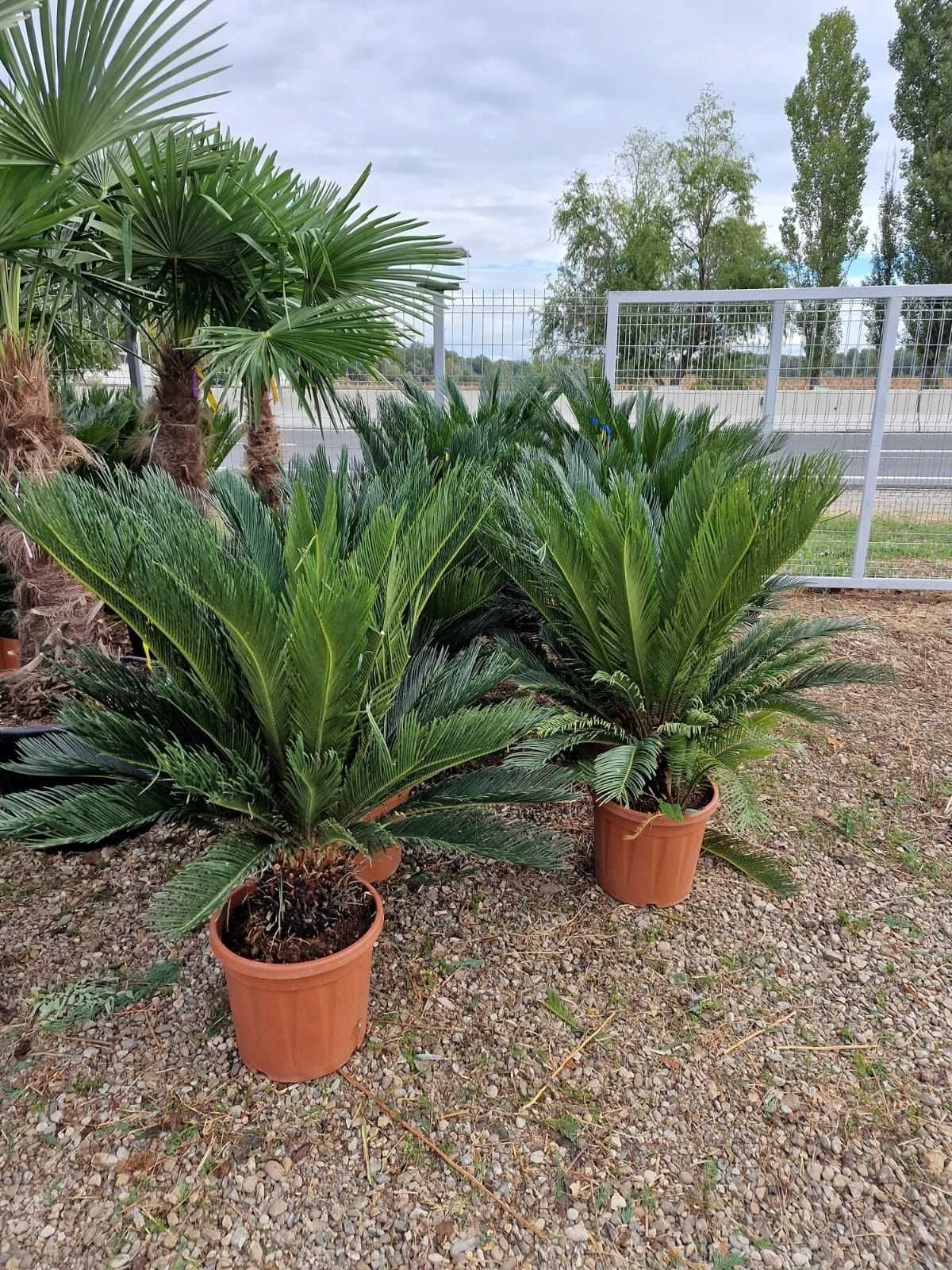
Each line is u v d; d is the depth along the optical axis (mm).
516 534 2559
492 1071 1911
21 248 2646
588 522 2258
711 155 23000
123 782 1888
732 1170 1675
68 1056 1921
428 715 2113
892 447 6074
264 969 1688
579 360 6086
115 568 1578
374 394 5258
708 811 2389
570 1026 2051
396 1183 1629
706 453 2545
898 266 27750
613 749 2270
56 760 1905
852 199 27500
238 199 3164
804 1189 1635
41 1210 1557
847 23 26750
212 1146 1697
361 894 2041
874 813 3123
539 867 1933
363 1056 1942
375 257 3654
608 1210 1585
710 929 2428
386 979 2201
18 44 2330
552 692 2625
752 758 2316
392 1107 1805
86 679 1983
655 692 2418
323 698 1666
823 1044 2008
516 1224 1555
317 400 3865
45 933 2346
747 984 2207
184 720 1958
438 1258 1487
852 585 5984
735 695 2465
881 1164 1690
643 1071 1920
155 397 4219
